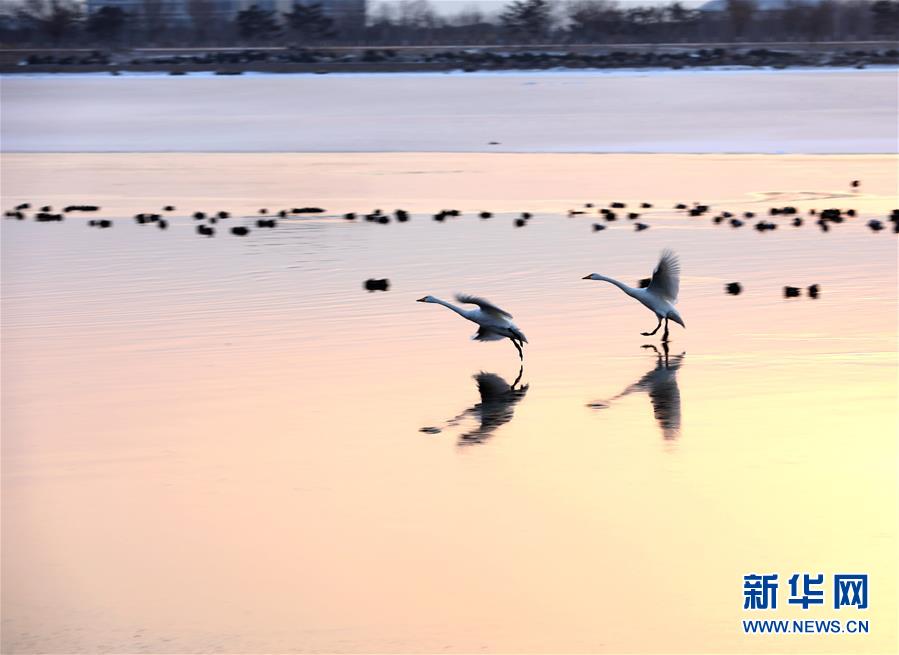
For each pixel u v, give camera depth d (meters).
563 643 11.30
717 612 11.80
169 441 16.55
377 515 13.94
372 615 11.78
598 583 12.31
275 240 33.66
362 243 32.84
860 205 39.25
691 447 15.95
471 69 166.12
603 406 17.73
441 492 14.56
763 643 11.34
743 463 15.35
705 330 22.14
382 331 22.44
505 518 13.80
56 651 11.27
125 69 169.75
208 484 14.98
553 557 12.84
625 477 14.95
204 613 11.88
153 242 33.75
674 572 12.50
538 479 14.92
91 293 26.50
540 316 23.48
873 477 14.86
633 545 13.09
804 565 12.66
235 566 12.78
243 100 108.38
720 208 39.16
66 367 20.34
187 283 27.47
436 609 11.87
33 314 24.47
